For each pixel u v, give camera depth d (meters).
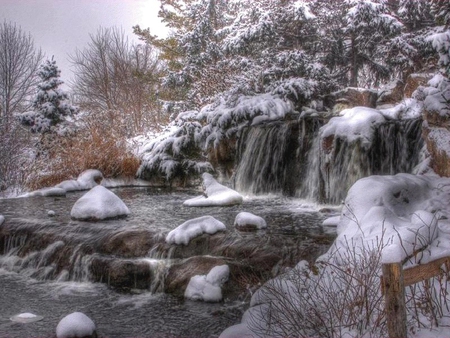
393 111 11.82
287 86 14.87
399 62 15.59
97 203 9.95
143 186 15.73
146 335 6.03
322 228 8.77
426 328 4.66
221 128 14.88
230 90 16.02
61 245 8.70
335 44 16.78
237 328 5.44
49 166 15.41
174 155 15.72
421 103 11.57
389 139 11.17
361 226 6.62
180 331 6.11
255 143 13.97
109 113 19.39
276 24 16.52
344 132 11.35
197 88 18.64
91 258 8.14
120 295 7.36
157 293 7.37
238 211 10.80
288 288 5.81
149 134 18.45
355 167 11.14
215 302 6.84
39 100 20.25
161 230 8.59
